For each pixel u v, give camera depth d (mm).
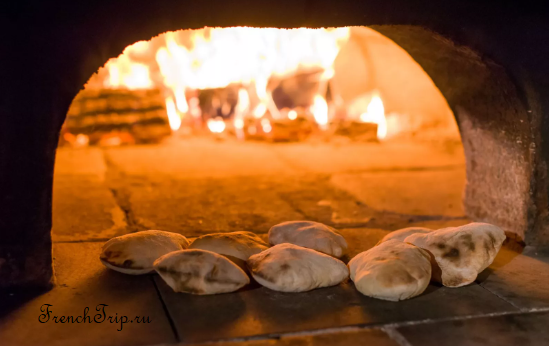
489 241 923
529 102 1021
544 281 932
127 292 879
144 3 886
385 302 858
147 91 2094
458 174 1597
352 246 1078
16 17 843
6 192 869
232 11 911
